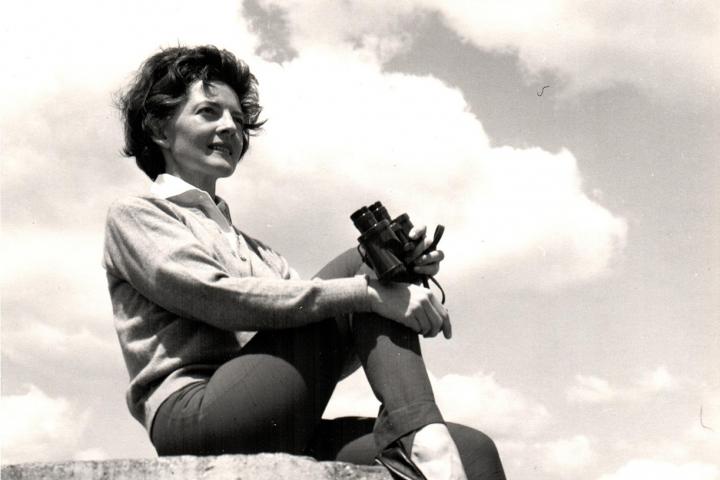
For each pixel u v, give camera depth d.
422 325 2.45
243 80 2.89
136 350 2.55
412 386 2.40
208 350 2.54
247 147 3.01
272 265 2.82
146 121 2.79
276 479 2.27
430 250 2.60
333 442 2.60
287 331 2.48
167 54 2.82
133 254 2.55
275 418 2.41
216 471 2.28
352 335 2.55
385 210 2.57
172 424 2.45
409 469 2.36
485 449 2.51
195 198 2.71
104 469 2.30
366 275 2.49
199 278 2.47
